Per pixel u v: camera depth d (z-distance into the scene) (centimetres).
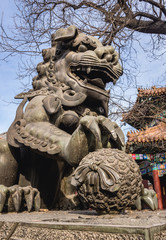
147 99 494
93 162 90
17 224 84
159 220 72
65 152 118
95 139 103
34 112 145
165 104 497
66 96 146
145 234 54
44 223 74
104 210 92
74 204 152
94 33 432
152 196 133
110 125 104
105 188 85
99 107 161
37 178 153
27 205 131
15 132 143
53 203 158
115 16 452
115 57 144
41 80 170
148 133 563
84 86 143
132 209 137
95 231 62
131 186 89
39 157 153
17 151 154
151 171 607
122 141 107
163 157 579
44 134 130
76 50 151
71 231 66
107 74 141
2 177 147
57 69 157
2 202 126
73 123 144
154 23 484
